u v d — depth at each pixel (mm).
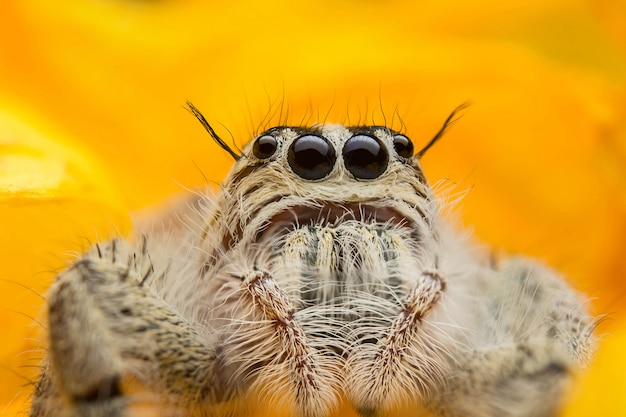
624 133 51
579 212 52
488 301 47
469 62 52
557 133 52
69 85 52
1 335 46
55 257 46
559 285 47
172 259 45
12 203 45
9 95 52
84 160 48
